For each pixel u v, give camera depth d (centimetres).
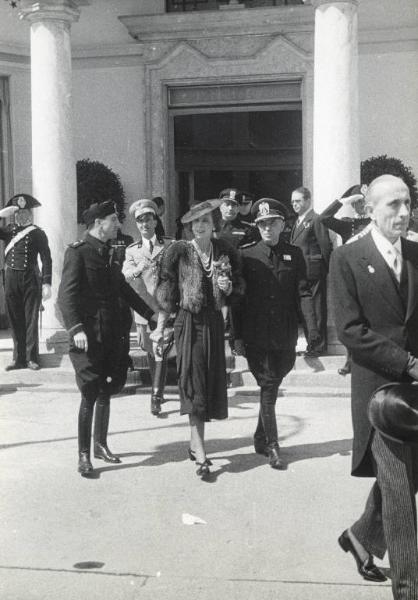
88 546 452
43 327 955
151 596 389
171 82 1187
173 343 710
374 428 365
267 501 521
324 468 590
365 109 1148
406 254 375
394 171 1105
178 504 518
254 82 1170
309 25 1136
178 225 1102
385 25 1130
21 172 1205
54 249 948
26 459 623
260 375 600
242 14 1140
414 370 356
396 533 352
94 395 584
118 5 1190
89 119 1216
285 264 600
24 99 1198
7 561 433
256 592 391
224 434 695
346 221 786
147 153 1201
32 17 948
